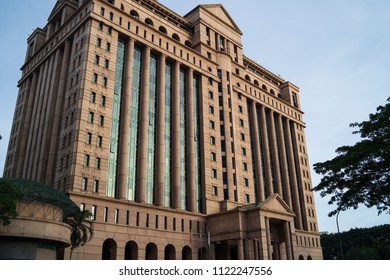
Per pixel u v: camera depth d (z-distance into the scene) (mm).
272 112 99562
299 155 102938
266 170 90062
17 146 72688
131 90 65500
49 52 72625
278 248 69188
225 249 66875
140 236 56312
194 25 85625
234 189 75312
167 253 63875
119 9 67438
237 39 95188
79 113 56031
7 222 33031
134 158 61781
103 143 57312
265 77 108688
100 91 59906
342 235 130250
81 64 60375
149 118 66812
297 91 113500
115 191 57156
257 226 61156
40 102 70375
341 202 38406
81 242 46656
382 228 121500
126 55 66688
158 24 76750
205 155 72562
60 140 58625
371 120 36812
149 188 62000
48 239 38562
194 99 77125
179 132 70250
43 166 61094
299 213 93812
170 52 74188
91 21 62688
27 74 79875
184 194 67312
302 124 109250
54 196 40719
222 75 84000
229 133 79500
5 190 33656
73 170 52438
